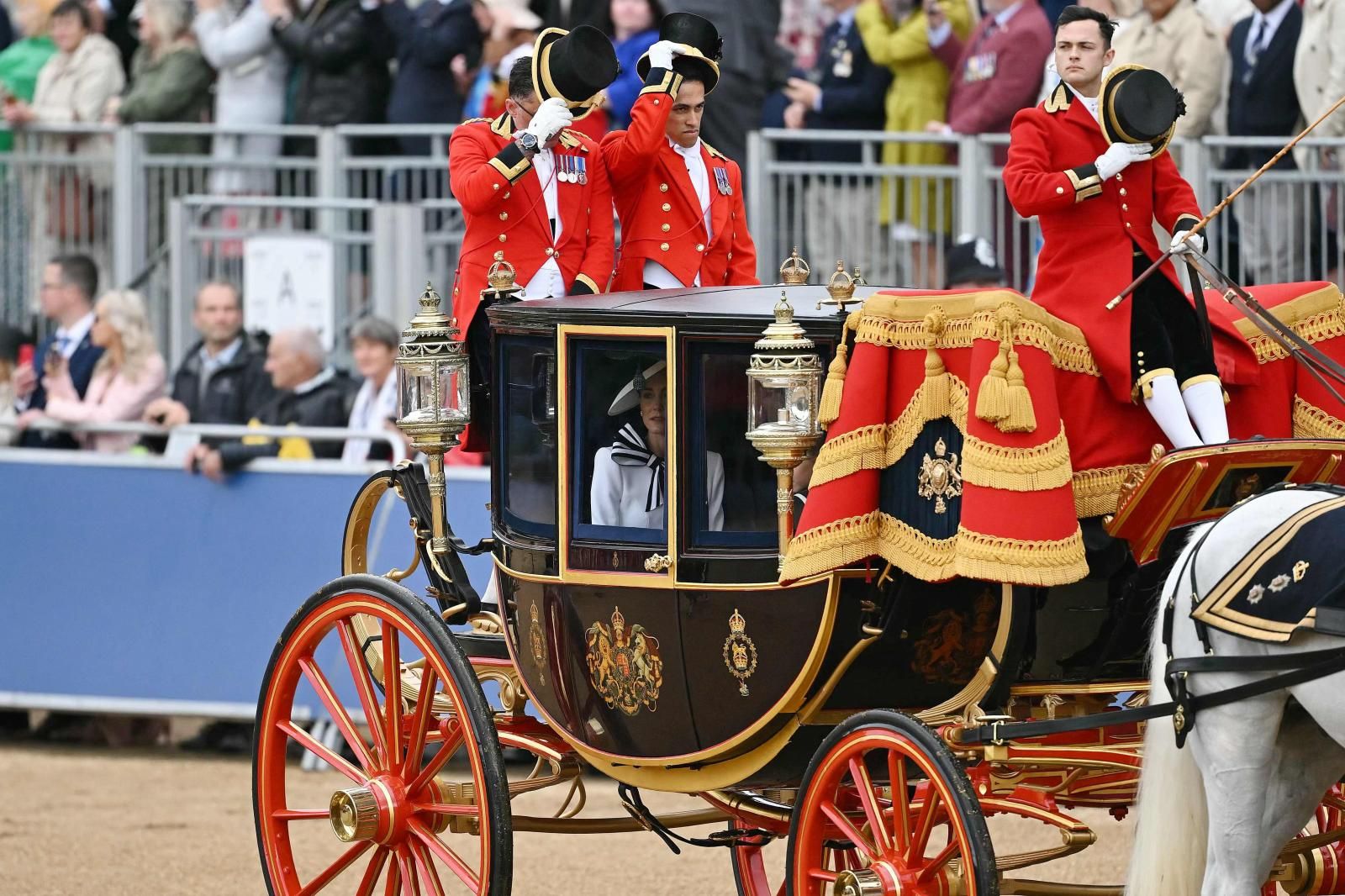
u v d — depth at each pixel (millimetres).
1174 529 22719
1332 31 38500
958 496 21609
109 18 54438
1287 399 24297
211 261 46250
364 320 42281
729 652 23172
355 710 40969
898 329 22000
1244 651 20984
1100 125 23953
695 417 23359
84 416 44688
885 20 43344
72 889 31875
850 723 21703
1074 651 22828
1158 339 23156
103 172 48938
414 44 47562
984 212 41406
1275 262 38750
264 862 27688
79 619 42688
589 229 29078
